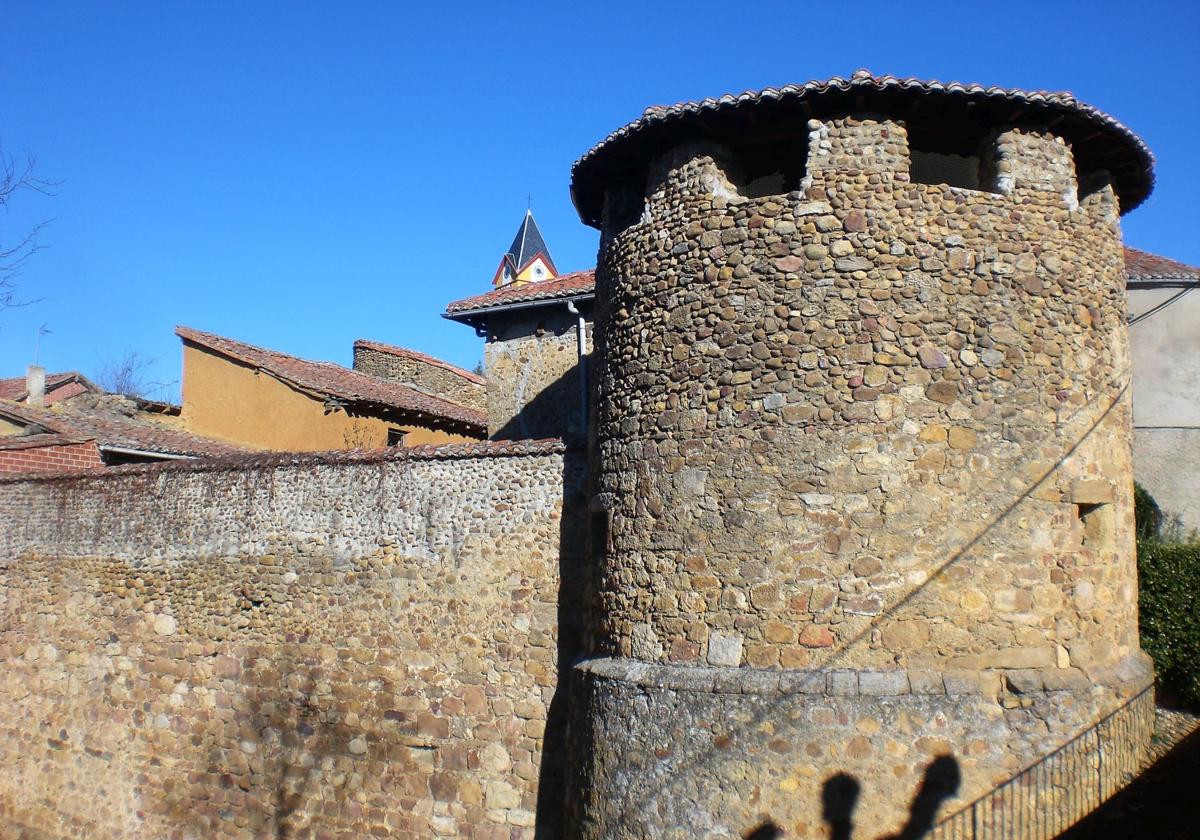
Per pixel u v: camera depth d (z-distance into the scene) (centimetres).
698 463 949
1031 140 983
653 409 991
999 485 909
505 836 1127
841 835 847
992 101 941
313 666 1277
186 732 1361
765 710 874
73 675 1484
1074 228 986
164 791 1363
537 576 1155
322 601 1284
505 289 1906
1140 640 1200
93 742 1443
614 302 1062
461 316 1889
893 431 901
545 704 1130
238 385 2048
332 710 1255
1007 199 959
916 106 948
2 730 1547
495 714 1156
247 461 1378
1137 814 866
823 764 857
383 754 1213
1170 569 1212
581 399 1764
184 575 1401
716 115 965
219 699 1341
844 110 955
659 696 918
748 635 901
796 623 889
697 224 991
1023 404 928
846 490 896
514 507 1181
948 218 941
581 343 1777
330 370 2166
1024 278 949
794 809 857
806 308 926
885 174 942
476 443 1226
